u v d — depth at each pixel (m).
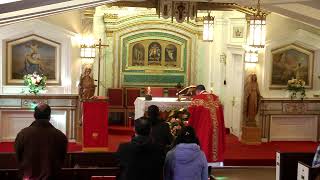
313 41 13.99
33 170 5.79
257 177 10.70
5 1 5.27
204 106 9.57
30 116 13.12
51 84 13.25
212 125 9.55
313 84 14.34
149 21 15.24
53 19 12.93
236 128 14.52
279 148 13.12
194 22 15.39
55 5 7.47
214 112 9.62
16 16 7.36
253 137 13.57
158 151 5.63
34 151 5.77
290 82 13.80
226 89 15.04
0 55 12.86
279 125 14.12
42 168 5.79
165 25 15.34
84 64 13.16
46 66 13.20
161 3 11.71
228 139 14.14
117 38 15.19
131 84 15.41
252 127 13.59
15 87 13.05
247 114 13.62
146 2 11.93
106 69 15.21
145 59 15.45
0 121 12.95
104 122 11.78
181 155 5.88
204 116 9.56
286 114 14.02
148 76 15.49
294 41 14.02
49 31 12.98
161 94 14.87
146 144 5.54
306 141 14.24
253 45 8.91
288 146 13.43
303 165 7.30
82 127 12.08
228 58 14.80
